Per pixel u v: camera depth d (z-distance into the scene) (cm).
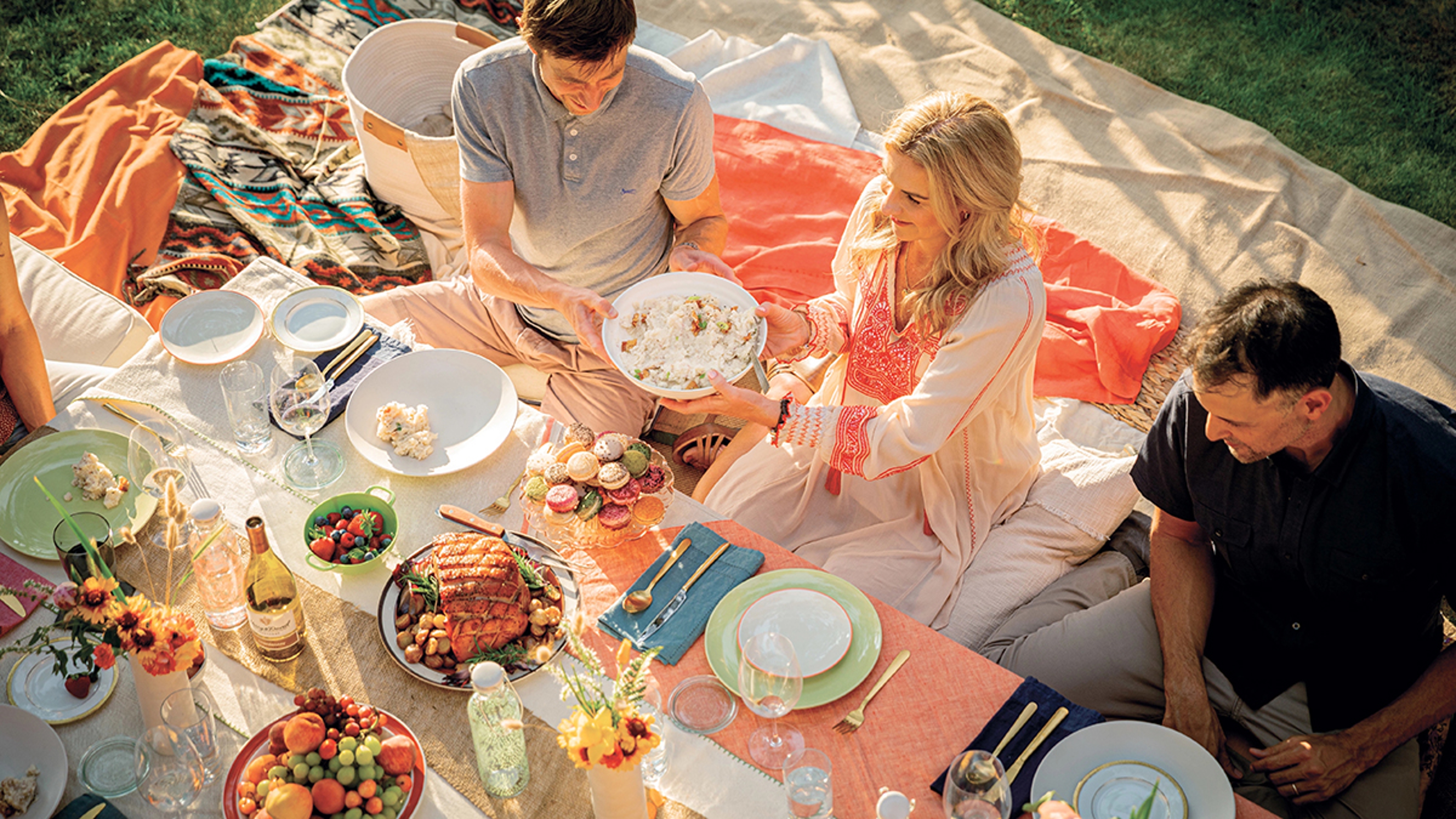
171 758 165
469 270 344
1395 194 452
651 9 533
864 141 466
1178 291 413
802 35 514
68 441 229
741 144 447
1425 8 525
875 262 271
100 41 496
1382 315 399
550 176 280
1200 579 254
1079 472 298
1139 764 179
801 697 189
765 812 174
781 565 215
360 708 176
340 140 437
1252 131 462
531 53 264
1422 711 225
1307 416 198
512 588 192
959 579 280
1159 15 531
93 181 405
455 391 247
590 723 152
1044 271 408
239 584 197
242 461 231
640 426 329
